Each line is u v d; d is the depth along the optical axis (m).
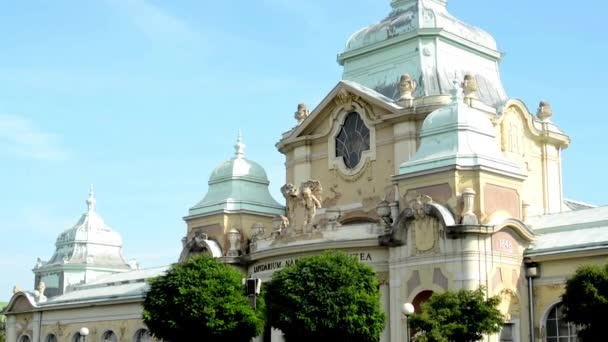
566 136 60.81
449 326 36.16
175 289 45.75
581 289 37.06
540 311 46.16
